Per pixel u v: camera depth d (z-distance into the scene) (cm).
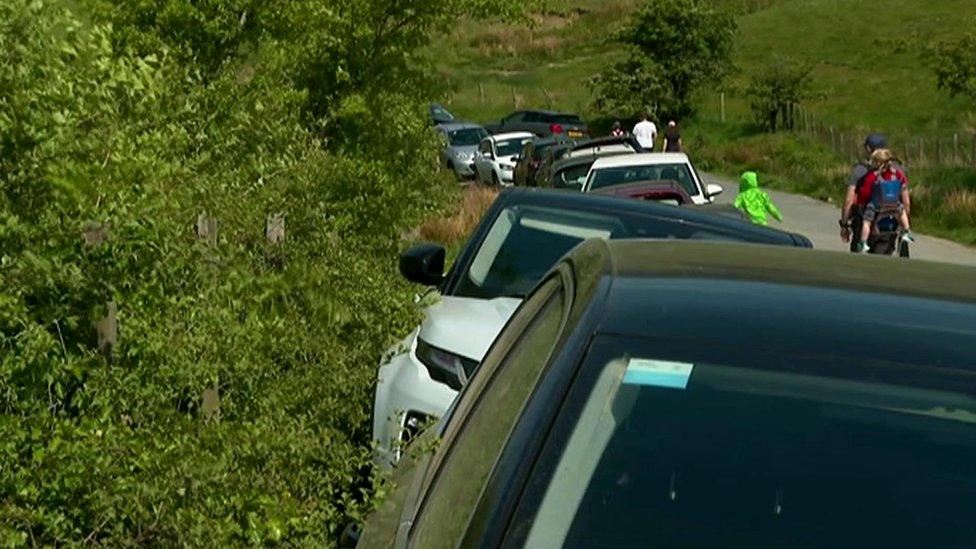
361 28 1469
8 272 482
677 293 390
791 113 6097
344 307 678
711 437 340
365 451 698
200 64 1264
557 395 350
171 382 572
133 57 625
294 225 1003
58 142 491
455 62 8344
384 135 1517
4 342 495
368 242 1395
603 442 340
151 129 602
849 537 319
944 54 5097
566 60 8444
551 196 945
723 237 890
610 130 6762
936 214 3497
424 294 881
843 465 334
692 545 319
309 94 1473
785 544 318
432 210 1628
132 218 498
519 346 453
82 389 525
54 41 509
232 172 815
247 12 1338
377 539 424
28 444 493
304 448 617
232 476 526
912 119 5988
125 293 523
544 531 322
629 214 919
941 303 399
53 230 490
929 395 347
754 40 7950
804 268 437
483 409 438
